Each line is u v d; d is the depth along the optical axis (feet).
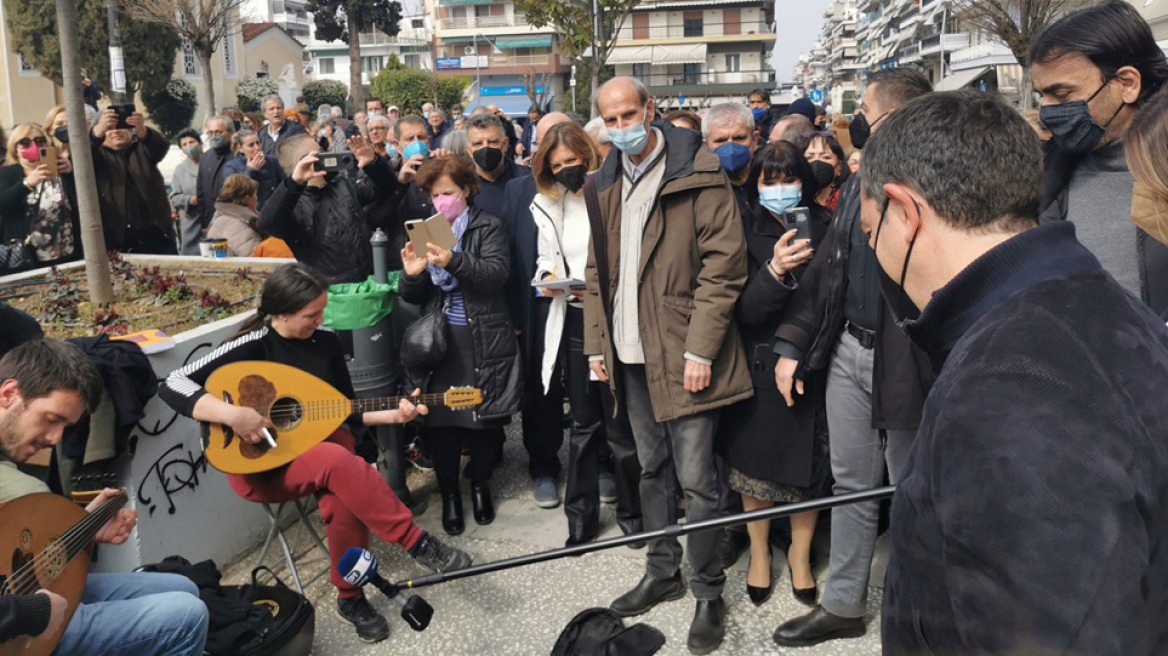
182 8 59.36
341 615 10.59
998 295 3.58
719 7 207.92
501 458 15.16
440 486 13.04
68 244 18.26
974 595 3.13
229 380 10.19
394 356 14.16
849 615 9.88
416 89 162.61
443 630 10.53
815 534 12.33
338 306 12.79
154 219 20.47
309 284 10.53
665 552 10.66
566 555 8.05
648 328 9.88
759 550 10.78
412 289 12.69
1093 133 8.18
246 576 11.93
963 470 3.20
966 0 70.23
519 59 209.56
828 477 10.53
